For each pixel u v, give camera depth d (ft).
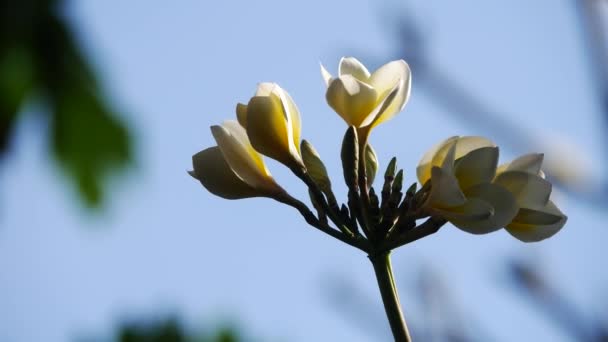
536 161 4.45
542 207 4.40
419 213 4.36
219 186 4.51
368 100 4.48
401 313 4.34
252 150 4.53
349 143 4.39
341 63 4.57
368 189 4.44
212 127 4.48
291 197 4.48
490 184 4.35
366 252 4.37
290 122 4.47
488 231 4.33
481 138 4.44
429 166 4.46
